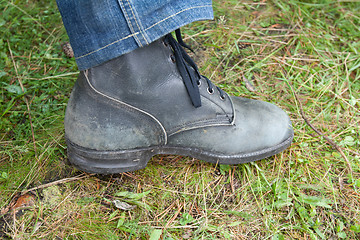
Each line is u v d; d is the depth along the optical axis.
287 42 2.07
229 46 2.00
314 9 2.33
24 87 1.74
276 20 2.22
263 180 1.40
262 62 1.93
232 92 1.75
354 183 1.39
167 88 1.19
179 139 1.32
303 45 2.05
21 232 1.18
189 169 1.42
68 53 1.91
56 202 1.27
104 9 0.98
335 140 1.56
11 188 1.31
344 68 1.94
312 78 1.87
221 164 1.42
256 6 2.30
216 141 1.33
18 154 1.43
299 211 1.29
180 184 1.37
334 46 2.08
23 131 1.54
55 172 1.37
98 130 1.21
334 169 1.46
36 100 1.66
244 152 1.37
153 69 1.14
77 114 1.21
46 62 1.88
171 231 1.23
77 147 1.25
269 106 1.45
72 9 1.01
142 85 1.15
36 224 1.20
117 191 1.33
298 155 1.47
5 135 1.51
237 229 1.25
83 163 1.28
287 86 1.81
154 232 1.18
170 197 1.33
